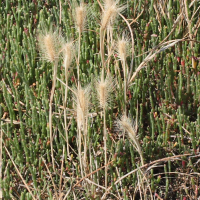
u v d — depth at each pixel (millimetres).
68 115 2430
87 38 2803
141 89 2520
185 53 2660
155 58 2639
